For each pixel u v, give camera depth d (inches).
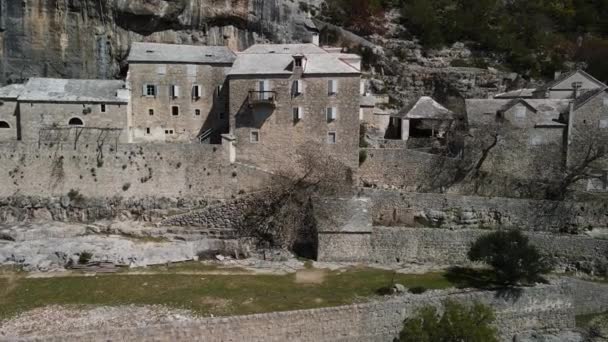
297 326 1259.8
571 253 1716.3
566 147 2032.5
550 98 2373.3
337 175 1942.7
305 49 2135.8
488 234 1621.6
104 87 2090.3
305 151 1971.0
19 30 2097.7
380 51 3043.8
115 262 1610.5
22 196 1825.8
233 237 1817.2
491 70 3189.0
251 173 1908.2
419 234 1697.8
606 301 1578.5
